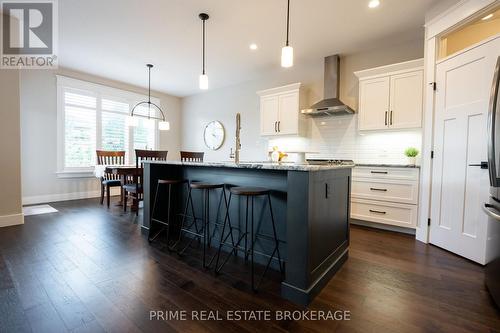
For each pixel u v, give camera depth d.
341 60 3.92
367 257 2.29
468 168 2.24
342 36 3.28
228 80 5.16
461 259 2.24
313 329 1.31
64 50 3.77
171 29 3.15
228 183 2.38
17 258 2.11
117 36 3.33
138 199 3.88
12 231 2.82
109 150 5.20
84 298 1.54
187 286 1.72
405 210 2.96
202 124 6.10
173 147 6.46
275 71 4.65
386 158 3.53
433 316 1.42
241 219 2.28
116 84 5.30
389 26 3.03
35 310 1.41
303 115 4.19
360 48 3.63
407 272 1.98
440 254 2.37
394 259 2.24
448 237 2.43
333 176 1.94
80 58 4.07
